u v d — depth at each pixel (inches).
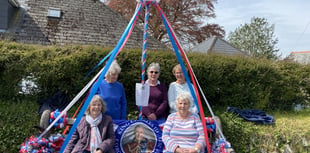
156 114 146.7
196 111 145.0
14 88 171.3
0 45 169.8
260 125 176.7
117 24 443.5
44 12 406.6
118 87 143.0
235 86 203.3
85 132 121.0
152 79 149.6
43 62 168.4
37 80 171.3
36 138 126.5
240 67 202.2
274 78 213.3
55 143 131.3
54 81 173.9
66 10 422.9
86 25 415.8
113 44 406.9
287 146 167.0
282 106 226.7
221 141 134.7
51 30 386.9
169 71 187.6
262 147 165.5
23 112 158.4
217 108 199.3
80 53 174.9
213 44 530.9
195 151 118.5
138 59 185.0
